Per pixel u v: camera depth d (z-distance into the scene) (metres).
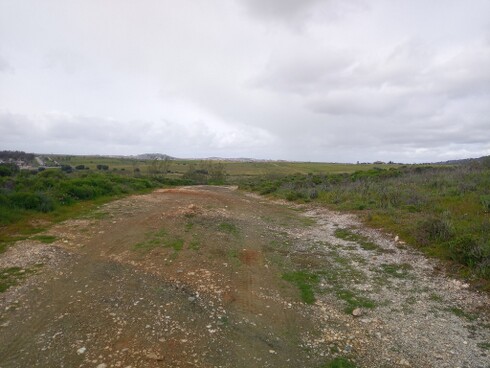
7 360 4.92
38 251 9.51
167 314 6.36
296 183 30.27
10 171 25.36
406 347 5.64
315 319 6.54
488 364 5.16
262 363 5.11
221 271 8.74
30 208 14.11
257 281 8.27
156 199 21.45
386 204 16.33
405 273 8.77
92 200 18.53
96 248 10.12
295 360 5.22
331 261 9.80
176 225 13.45
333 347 5.61
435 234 10.59
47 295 6.98
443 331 6.10
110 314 6.27
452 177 20.94
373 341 5.81
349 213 16.28
